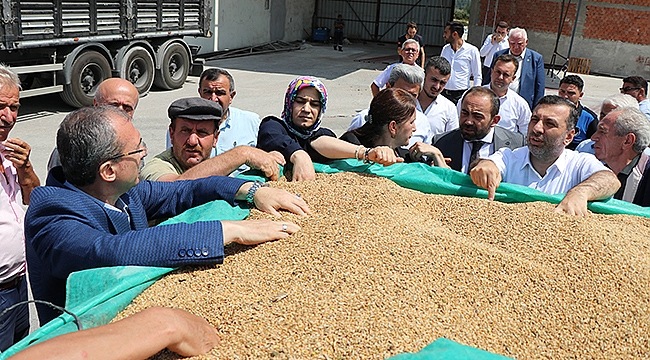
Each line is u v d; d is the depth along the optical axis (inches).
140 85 418.3
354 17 970.1
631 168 127.6
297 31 924.0
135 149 74.0
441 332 57.8
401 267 67.4
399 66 166.1
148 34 419.2
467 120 138.3
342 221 78.7
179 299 63.3
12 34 307.7
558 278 69.2
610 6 698.2
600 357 58.8
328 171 111.6
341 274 65.6
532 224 82.6
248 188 87.8
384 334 56.0
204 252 69.3
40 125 329.7
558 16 724.7
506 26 405.4
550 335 61.0
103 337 47.7
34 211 71.5
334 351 53.6
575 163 115.5
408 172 108.0
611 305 65.5
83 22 357.1
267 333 56.6
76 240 67.5
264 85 523.2
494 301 64.2
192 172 99.1
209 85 157.9
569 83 205.2
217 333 57.6
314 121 119.3
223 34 733.3
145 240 68.7
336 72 639.1
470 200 92.8
